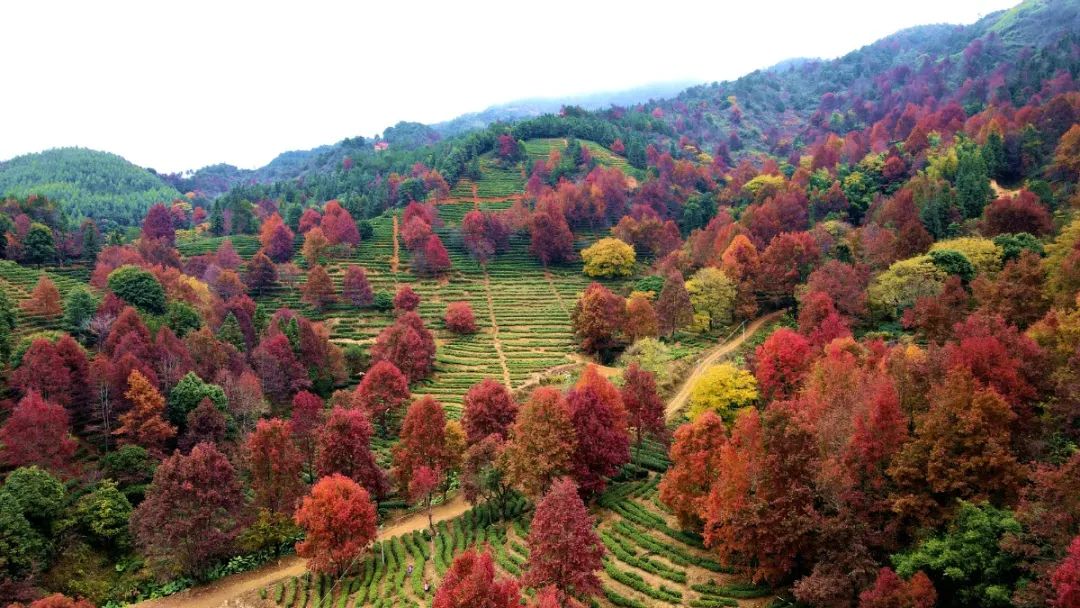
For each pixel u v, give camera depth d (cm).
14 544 6231
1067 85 18988
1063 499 3916
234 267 16625
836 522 4834
